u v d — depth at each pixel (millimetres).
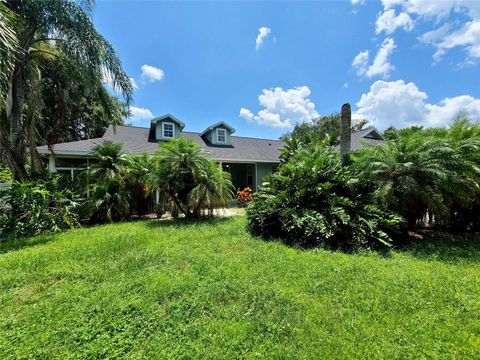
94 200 7652
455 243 5055
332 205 5285
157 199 9211
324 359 1852
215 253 4301
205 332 2186
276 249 4555
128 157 8859
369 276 3268
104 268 3646
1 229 5727
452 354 1871
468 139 5430
